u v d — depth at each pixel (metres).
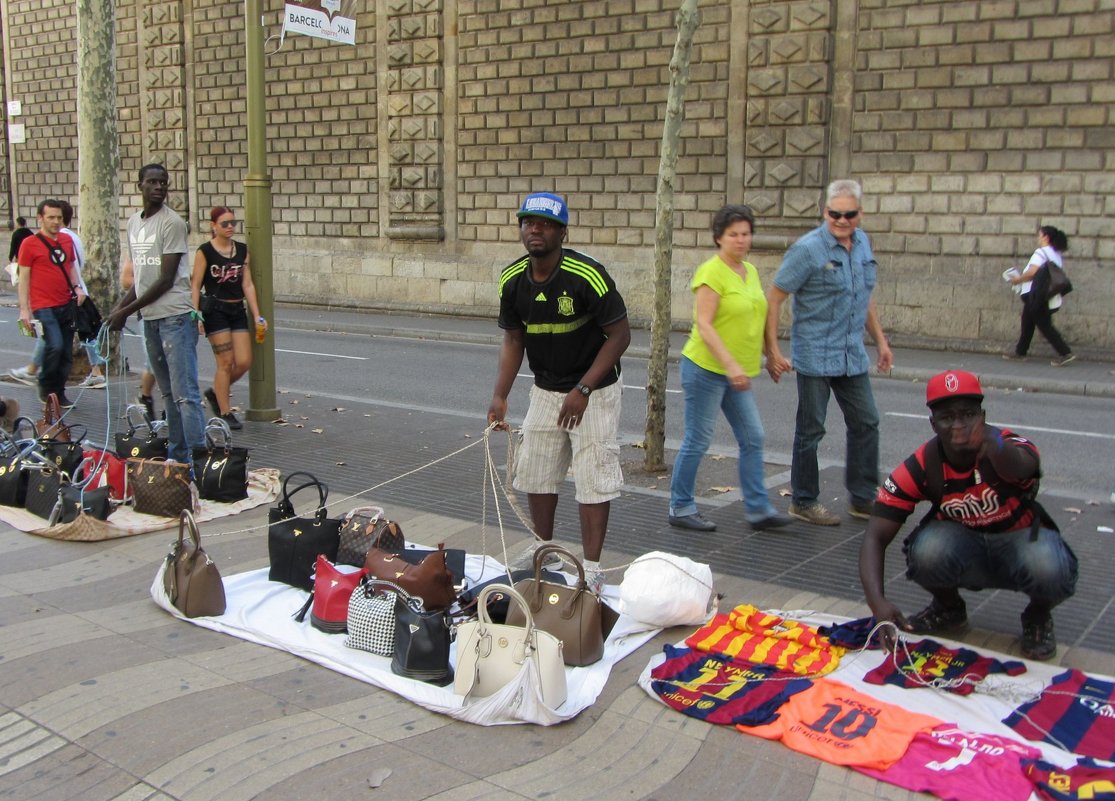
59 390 10.21
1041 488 7.70
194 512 6.50
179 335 7.31
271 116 23.42
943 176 15.59
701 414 6.12
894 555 5.78
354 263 22.69
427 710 3.89
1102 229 14.57
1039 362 14.57
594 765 3.50
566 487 7.27
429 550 5.45
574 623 4.22
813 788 3.35
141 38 25.23
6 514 6.47
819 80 16.25
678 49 7.35
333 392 12.20
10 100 28.56
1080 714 3.75
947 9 15.22
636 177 18.55
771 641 4.41
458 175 20.94
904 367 14.06
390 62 21.34
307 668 4.28
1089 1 14.20
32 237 9.91
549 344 4.95
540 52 19.34
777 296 6.20
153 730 3.72
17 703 3.95
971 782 3.28
